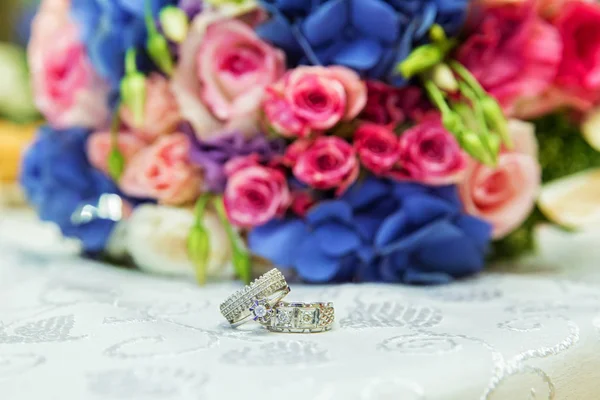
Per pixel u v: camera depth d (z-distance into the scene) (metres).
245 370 0.31
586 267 0.46
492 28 0.41
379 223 0.41
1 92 0.67
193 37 0.41
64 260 0.48
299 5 0.40
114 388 0.30
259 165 0.41
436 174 0.40
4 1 0.88
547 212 0.45
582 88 0.43
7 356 0.32
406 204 0.40
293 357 0.32
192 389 0.30
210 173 0.42
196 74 0.42
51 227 0.60
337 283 0.42
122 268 0.46
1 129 0.65
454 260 0.42
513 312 0.37
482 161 0.38
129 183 0.44
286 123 0.40
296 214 0.42
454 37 0.41
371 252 0.41
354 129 0.41
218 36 0.41
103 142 0.45
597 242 0.53
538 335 0.34
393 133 0.41
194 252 0.41
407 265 0.42
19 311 0.37
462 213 0.41
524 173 0.42
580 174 0.45
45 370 0.31
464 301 0.39
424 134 0.40
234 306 0.35
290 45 0.41
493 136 0.39
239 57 0.41
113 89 0.44
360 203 0.41
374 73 0.41
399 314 0.36
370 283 0.42
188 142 0.43
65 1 0.47
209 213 0.43
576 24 0.43
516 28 0.41
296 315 0.34
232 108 0.41
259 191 0.41
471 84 0.40
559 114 0.45
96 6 0.44
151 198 0.45
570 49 0.43
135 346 0.33
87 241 0.46
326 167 0.40
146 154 0.43
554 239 0.55
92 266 0.46
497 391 0.31
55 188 0.46
